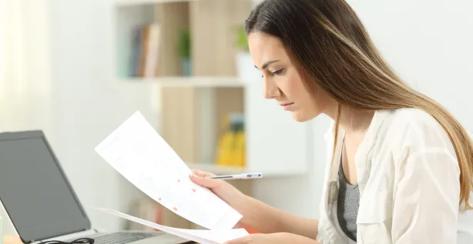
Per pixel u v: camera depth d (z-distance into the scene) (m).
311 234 1.83
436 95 2.53
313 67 1.44
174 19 3.38
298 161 3.14
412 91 1.50
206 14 3.24
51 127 3.52
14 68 3.35
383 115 1.46
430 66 2.54
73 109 3.66
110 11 3.43
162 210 3.55
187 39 3.40
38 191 1.62
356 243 1.63
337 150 1.68
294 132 3.13
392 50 2.64
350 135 1.62
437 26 2.51
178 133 3.46
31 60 3.43
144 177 1.64
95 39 3.75
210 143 3.50
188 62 3.39
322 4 1.46
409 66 2.60
